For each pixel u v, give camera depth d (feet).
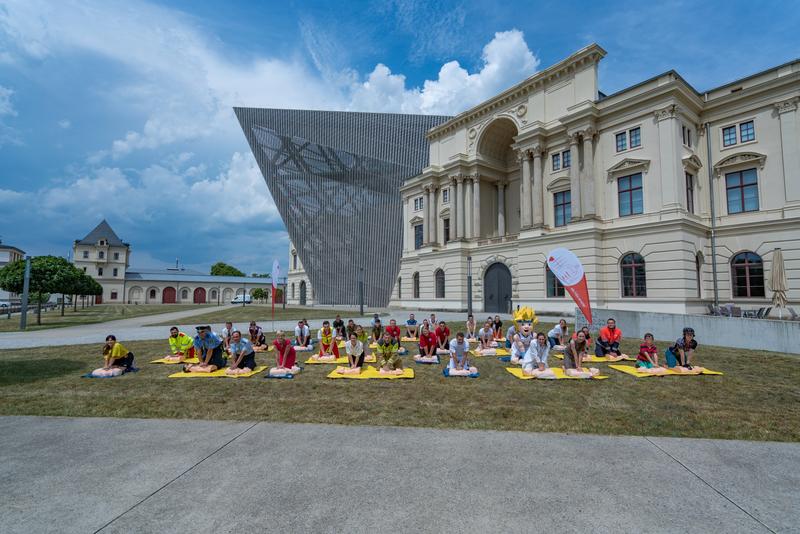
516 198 130.11
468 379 34.63
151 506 13.47
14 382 32.96
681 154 84.43
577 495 14.26
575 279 49.65
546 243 99.60
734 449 18.60
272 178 161.79
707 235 87.61
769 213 80.48
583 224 92.89
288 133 164.66
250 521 12.57
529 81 109.50
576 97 100.37
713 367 39.45
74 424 22.08
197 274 357.82
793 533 12.04
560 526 12.35
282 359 37.42
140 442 19.34
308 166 165.78
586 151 94.58
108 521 12.57
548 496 14.17
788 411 24.94
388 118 171.12
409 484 15.05
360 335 51.39
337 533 11.92
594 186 93.97
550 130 104.27
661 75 85.35
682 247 80.07
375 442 19.38
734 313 75.51
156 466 16.60
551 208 104.27
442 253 130.52
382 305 166.09
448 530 12.10
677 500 13.97
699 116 90.68
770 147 81.00
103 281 315.78
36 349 50.85
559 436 20.29
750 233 82.07
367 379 34.40
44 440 19.56
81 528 12.19
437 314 113.91
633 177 89.15
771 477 15.75
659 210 84.33
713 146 88.74
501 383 33.01
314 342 56.34
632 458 17.52
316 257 165.37
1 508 13.30
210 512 13.09
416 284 148.56
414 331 62.23
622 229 87.86
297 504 13.60
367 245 167.94
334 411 24.73
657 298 82.69
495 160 130.21
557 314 96.12
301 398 27.99
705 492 14.53
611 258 90.27
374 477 15.62
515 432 20.86
